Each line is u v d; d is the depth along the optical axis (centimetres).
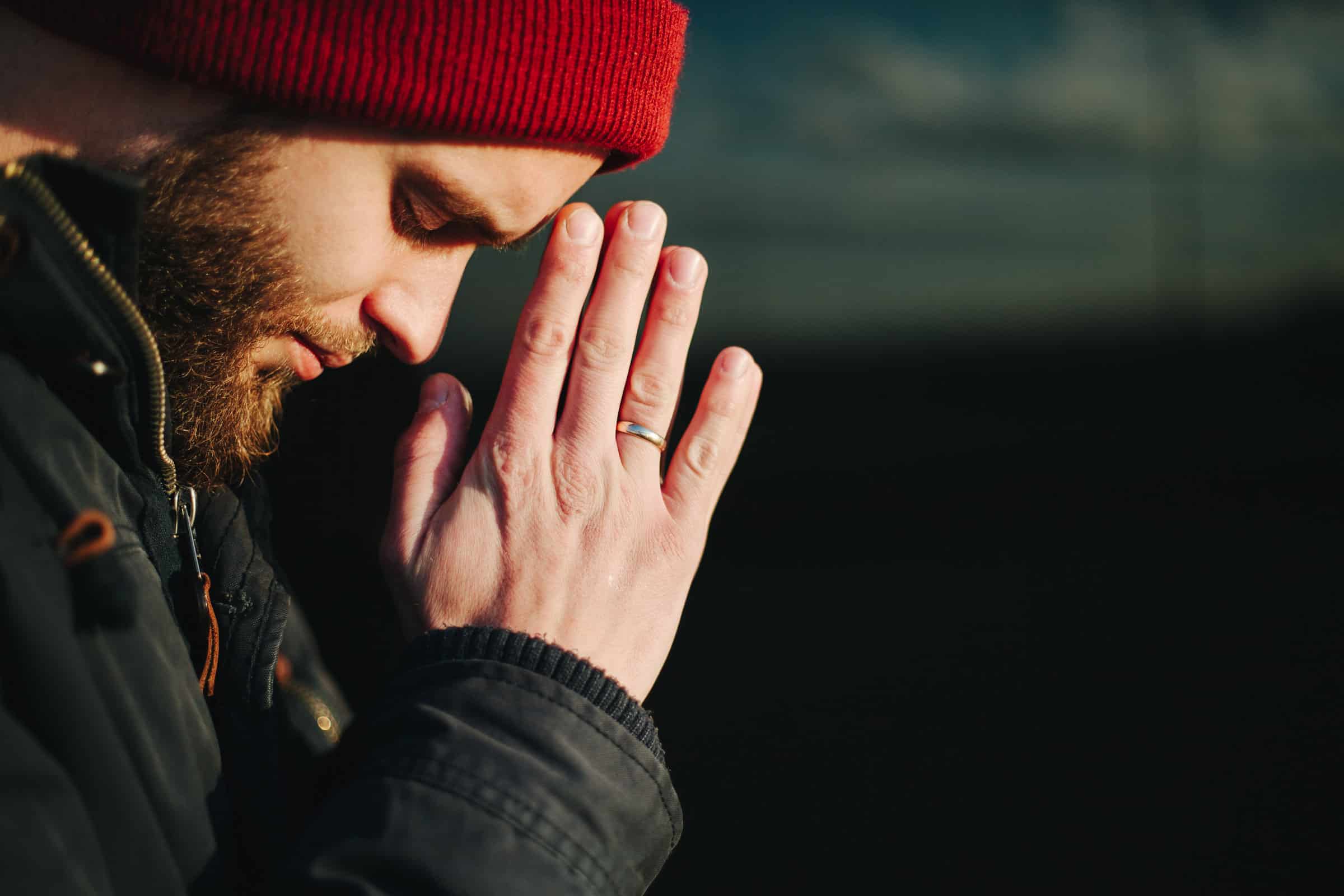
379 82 64
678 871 213
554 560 76
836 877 211
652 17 74
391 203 71
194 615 78
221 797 69
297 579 195
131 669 62
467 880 59
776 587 367
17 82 63
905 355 477
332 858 59
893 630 330
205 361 71
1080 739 263
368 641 197
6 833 48
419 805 61
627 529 79
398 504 80
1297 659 302
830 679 297
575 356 81
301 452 182
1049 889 206
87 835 52
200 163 66
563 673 70
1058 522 412
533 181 73
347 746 70
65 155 65
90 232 60
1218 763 250
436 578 76
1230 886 206
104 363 63
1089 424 483
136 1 60
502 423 79
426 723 65
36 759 51
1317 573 362
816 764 254
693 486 83
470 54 65
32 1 61
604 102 71
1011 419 476
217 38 61
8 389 59
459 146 69
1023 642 319
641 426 82
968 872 211
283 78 63
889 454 464
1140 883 207
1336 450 462
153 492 73
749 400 86
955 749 259
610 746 68
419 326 76
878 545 400
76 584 57
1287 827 225
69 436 63
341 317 74
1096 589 359
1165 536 401
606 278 81
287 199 68
